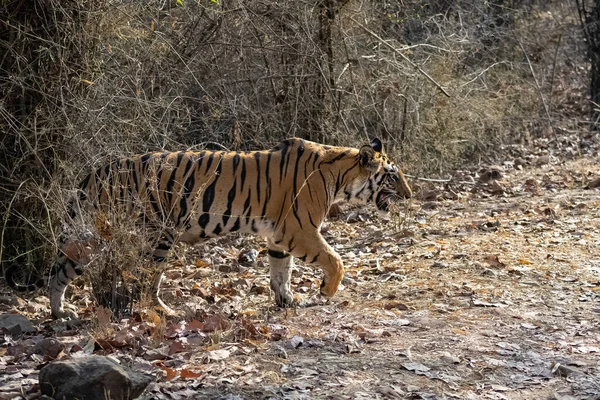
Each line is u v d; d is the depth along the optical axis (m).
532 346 8.18
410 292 10.08
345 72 16.69
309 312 9.33
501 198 15.63
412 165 16.69
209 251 12.45
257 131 14.77
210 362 7.45
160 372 7.10
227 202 9.18
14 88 10.62
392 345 8.09
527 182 16.47
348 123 16.72
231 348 7.82
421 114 17.56
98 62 11.51
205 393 6.70
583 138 20.78
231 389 6.80
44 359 7.43
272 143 15.13
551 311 9.31
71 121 10.91
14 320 8.62
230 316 9.09
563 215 13.99
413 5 20.38
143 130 12.34
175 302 9.70
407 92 17.34
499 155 19.11
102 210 9.03
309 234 9.30
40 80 10.70
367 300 9.83
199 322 8.48
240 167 9.22
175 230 9.09
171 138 13.05
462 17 21.28
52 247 10.40
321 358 7.65
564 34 25.02
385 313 9.18
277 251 9.58
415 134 17.19
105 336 7.93
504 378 7.37
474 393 7.01
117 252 8.80
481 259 11.45
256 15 14.90
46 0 10.54
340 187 9.62
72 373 6.39
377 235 13.28
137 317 8.73
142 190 9.05
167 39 13.86
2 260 10.70
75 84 11.00
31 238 10.64
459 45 20.16
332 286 9.41
